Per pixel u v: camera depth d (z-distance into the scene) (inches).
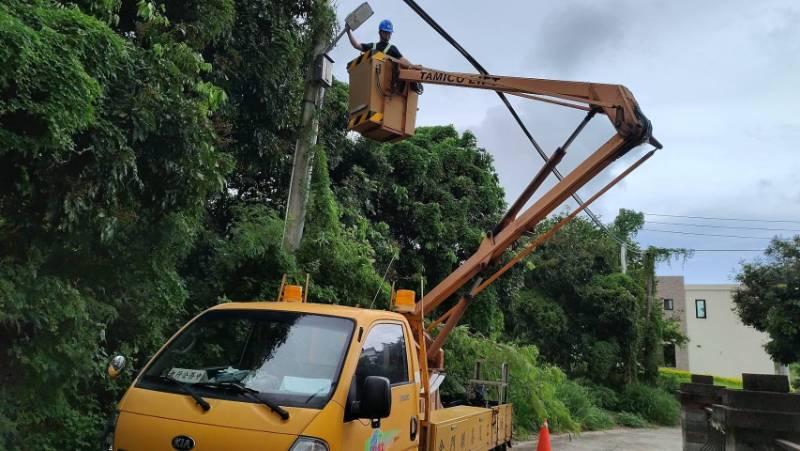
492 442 316.2
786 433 281.4
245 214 390.0
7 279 211.2
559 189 290.0
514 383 583.5
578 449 558.6
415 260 608.7
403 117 294.4
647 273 1085.1
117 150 227.0
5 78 166.1
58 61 179.3
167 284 285.4
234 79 393.1
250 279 363.3
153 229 271.4
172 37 285.9
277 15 406.6
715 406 320.5
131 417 154.3
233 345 179.6
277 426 144.0
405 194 606.9
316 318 181.0
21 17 181.2
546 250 1048.8
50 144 185.2
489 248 316.8
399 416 191.3
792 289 811.4
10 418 221.0
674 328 1288.1
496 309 674.8
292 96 428.5
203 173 266.8
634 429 830.5
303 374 162.6
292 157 448.8
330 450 145.3
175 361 175.8
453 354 516.1
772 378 301.4
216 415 147.8
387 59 291.7
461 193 698.2
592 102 264.2
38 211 230.1
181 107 252.5
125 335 277.4
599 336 1013.2
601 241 1077.1
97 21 205.6
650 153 280.8
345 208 515.2
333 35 432.8
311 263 394.6
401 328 213.0
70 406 251.4
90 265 263.0
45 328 222.4
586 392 867.4
